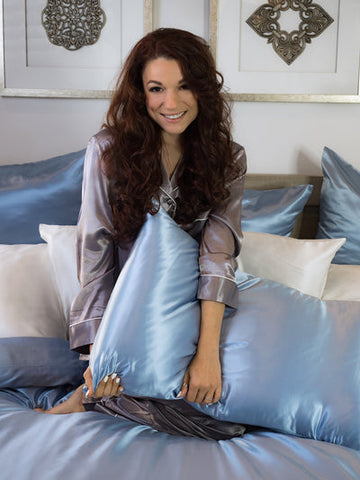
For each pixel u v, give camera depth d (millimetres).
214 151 1408
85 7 2170
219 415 1271
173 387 1231
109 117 1440
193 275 1345
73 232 1822
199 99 1327
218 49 2201
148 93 1320
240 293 1417
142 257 1312
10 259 1763
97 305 1391
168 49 1265
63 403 1403
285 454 1117
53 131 2264
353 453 1171
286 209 2059
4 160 2270
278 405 1231
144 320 1240
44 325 1633
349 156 2287
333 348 1295
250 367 1264
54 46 2195
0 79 2205
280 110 2270
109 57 2197
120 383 1250
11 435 1130
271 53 2211
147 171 1361
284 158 2293
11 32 2184
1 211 2018
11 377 1482
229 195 1470
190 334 1278
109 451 1075
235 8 2180
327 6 2189
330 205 2100
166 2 2207
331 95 2227
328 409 1221
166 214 1373
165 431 1289
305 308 1377
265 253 1760
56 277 1748
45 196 2031
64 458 1041
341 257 2057
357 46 2209
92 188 1400
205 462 1072
